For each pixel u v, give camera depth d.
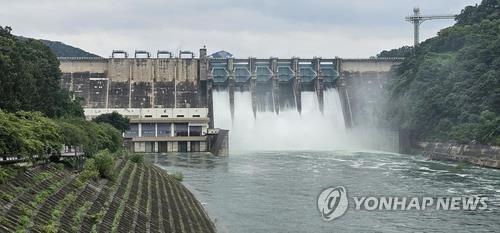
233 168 140.75
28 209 43.50
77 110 142.38
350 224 74.12
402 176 121.88
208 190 102.81
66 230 43.97
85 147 80.31
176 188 94.56
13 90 92.12
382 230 70.62
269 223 74.75
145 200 68.81
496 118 154.12
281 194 98.12
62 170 63.06
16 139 54.88
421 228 71.62
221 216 79.31
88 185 61.38
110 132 118.12
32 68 110.44
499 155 140.12
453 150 161.12
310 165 147.38
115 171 78.62
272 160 163.88
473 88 176.88
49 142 65.44
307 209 84.38
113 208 56.91
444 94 186.75
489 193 97.62
